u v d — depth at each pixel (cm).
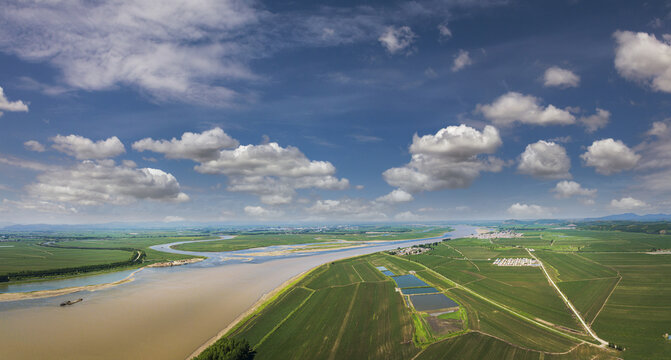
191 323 10538
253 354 8212
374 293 13950
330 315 11044
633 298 12525
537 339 9006
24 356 8162
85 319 10856
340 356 8081
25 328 10019
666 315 10569
